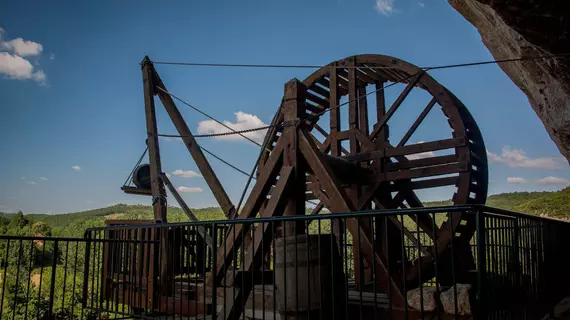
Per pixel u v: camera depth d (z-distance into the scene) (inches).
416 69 422.3
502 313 173.5
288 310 203.0
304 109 280.7
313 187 450.0
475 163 398.6
